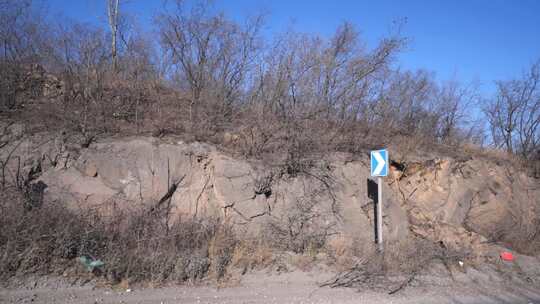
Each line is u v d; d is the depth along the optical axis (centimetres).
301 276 780
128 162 906
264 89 1240
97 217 756
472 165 1461
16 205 684
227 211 938
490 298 795
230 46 1232
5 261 599
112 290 612
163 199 907
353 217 1076
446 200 1313
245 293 668
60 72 1042
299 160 1065
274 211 987
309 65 1254
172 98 1176
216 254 789
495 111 2000
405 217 1196
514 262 1134
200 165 966
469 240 1193
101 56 1081
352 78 1329
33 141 863
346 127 1262
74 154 877
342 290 733
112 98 1059
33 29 1025
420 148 1386
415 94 1639
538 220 1526
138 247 709
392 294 741
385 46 1358
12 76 951
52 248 660
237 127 1125
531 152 1812
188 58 1187
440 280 870
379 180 941
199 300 615
